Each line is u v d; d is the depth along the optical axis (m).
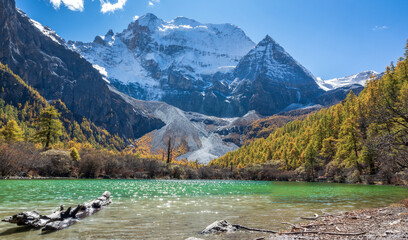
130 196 29.50
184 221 14.97
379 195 33.53
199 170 134.38
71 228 12.90
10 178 58.56
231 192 38.84
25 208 18.56
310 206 22.45
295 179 107.94
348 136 78.12
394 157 27.19
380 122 27.84
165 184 62.56
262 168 126.81
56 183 48.94
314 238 10.62
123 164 99.06
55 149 86.88
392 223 12.66
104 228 12.95
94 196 27.64
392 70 91.88
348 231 11.67
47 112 88.50
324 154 102.25
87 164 82.38
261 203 24.42
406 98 26.50
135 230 12.59
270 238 10.88
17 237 11.10
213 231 12.34
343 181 79.31
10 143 70.00
